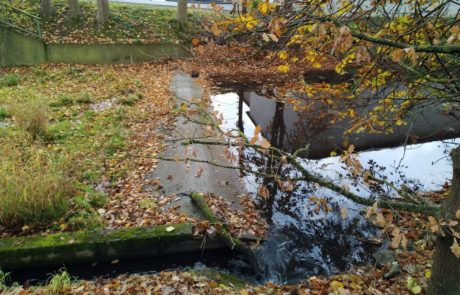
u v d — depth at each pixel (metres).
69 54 16.14
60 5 18.42
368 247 5.71
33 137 8.20
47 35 16.36
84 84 13.06
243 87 14.94
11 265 5.01
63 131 8.79
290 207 6.80
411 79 3.99
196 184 7.00
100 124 9.45
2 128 8.23
